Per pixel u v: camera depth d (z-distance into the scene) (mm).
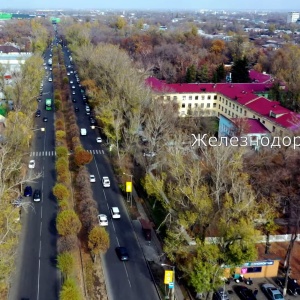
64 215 59719
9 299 50562
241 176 64062
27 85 124938
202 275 47438
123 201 77625
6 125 93312
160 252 62000
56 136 104375
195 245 53438
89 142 108812
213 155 68812
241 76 157625
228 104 126500
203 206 52750
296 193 68375
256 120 106000
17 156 79875
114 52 142625
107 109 99125
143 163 84938
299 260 61000
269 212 58656
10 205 60906
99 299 51438
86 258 59594
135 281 55312
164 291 53406
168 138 78250
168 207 59562
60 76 181875
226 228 48250
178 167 62375
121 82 108562
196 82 160500
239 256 46625
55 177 85688
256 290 53531
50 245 62219
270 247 62094
